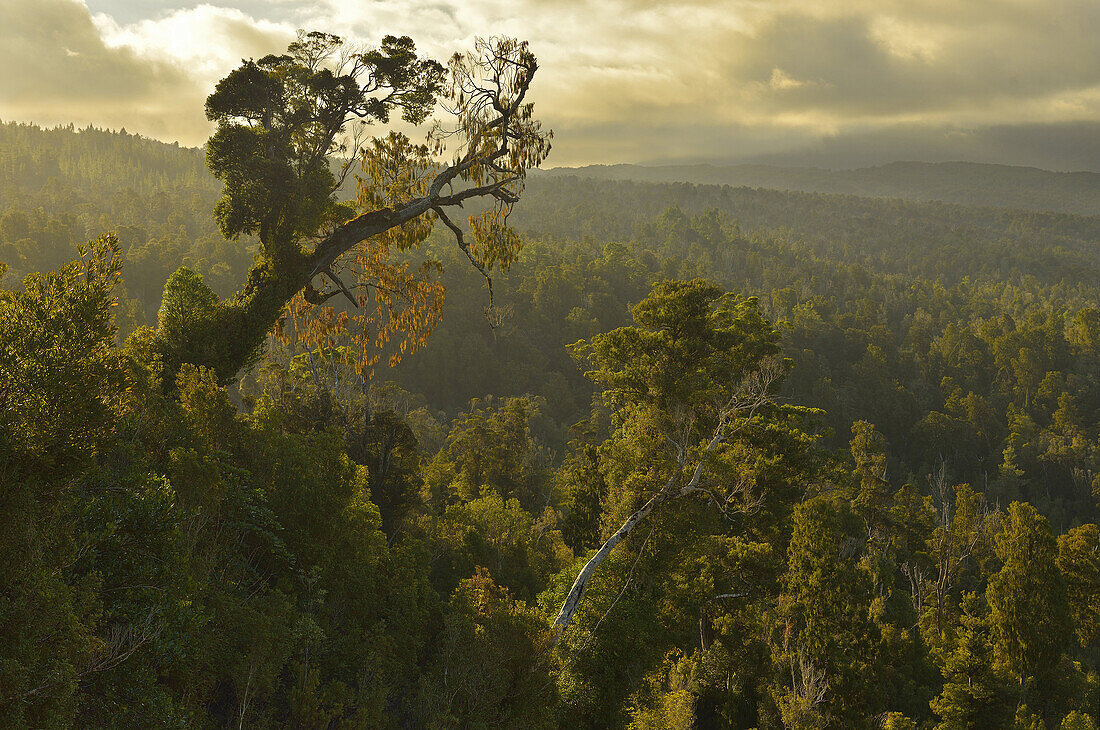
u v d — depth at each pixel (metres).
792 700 19.98
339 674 12.16
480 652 12.84
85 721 7.67
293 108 20.80
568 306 154.88
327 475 14.49
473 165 21.52
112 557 8.28
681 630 21.02
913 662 32.12
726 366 29.38
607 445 24.89
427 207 21.81
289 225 21.30
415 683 13.05
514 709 12.97
